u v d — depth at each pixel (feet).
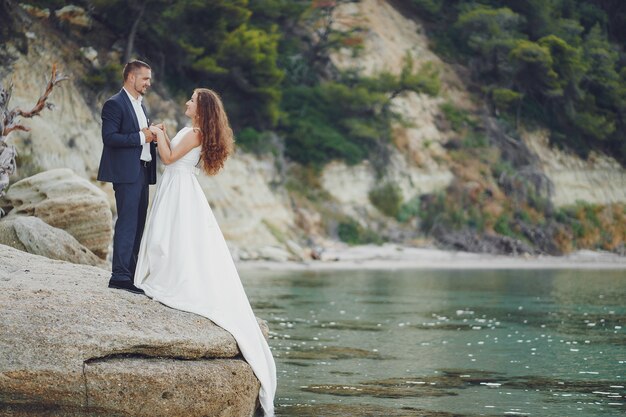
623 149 215.51
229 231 130.31
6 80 115.96
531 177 188.65
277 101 159.53
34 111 40.86
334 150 165.89
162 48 148.15
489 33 212.23
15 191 44.55
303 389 33.01
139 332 24.35
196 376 24.35
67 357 23.07
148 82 28.76
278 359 40.73
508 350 45.29
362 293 82.07
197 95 28.91
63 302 24.90
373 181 166.30
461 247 163.84
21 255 31.58
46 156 113.50
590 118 210.79
